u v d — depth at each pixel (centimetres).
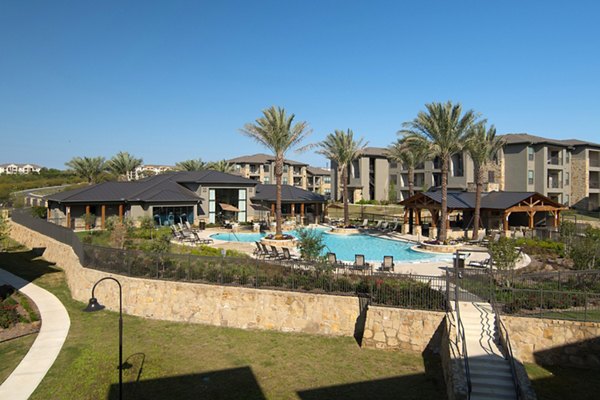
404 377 1520
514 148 6016
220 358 1698
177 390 1445
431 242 3506
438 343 1677
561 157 6238
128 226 3872
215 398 1396
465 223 4397
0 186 8331
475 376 1310
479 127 3719
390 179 8112
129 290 2233
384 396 1400
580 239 2670
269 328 1992
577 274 2006
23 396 1390
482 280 1972
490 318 1631
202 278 2173
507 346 1377
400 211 6669
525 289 1836
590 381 1472
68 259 2897
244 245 3453
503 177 6100
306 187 10538
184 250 2884
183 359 1688
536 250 3064
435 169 7056
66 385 1453
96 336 1906
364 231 4594
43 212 4778
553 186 6194
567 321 1611
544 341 1622
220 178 5109
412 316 1722
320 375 1551
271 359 1688
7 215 4984
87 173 7125
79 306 2333
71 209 4259
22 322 2056
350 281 1992
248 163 9425
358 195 8006
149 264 2270
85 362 1619
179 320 2116
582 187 6450
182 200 4550
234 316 2042
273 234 4141
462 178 6438
